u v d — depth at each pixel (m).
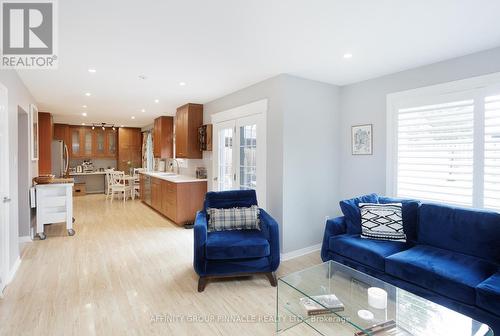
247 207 3.26
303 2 1.91
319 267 2.42
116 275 2.99
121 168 9.70
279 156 3.48
